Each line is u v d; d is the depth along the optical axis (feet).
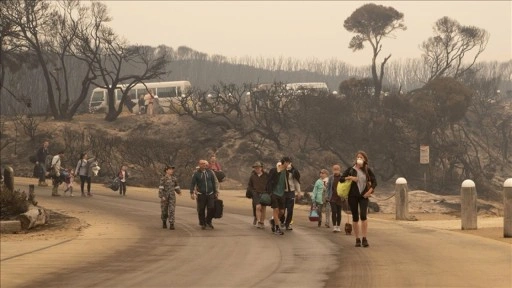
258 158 412.98
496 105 580.30
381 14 552.82
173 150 347.56
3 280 81.51
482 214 199.41
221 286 74.64
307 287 72.90
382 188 408.26
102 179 316.60
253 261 93.20
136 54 506.89
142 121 457.68
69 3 444.14
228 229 136.46
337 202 128.88
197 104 487.20
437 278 77.36
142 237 123.65
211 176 137.59
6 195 140.77
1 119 460.96
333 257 95.86
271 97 436.35
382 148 425.28
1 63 427.33
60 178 224.33
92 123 452.76
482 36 565.53
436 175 421.59
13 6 424.87
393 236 120.57
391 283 74.54
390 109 439.22
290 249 105.40
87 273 85.71
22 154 404.77
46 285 77.97
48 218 147.13
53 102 453.99
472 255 94.99
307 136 423.23
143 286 75.77
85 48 449.48
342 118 429.38
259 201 137.59
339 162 418.92
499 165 485.15
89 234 128.57
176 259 96.37
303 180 339.98
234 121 449.89
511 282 74.49
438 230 129.70
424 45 568.41
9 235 127.13
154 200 211.41
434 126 435.53
